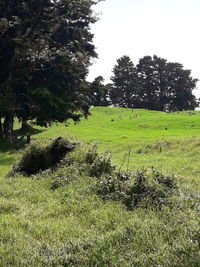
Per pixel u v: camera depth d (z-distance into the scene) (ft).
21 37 104.78
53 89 111.86
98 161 41.27
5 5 106.63
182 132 130.93
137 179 32.86
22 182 42.29
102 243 21.90
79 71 116.57
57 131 157.69
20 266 19.63
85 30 124.98
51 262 19.98
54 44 119.14
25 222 26.35
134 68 415.44
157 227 24.17
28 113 120.67
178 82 408.05
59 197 34.12
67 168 42.57
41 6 108.68
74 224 26.13
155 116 199.82
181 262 19.24
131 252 20.51
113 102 415.64
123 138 117.29
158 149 79.87
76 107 112.68
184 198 30.78
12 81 107.24
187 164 57.36
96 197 32.63
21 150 84.02
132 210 29.19
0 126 115.24
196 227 23.12
